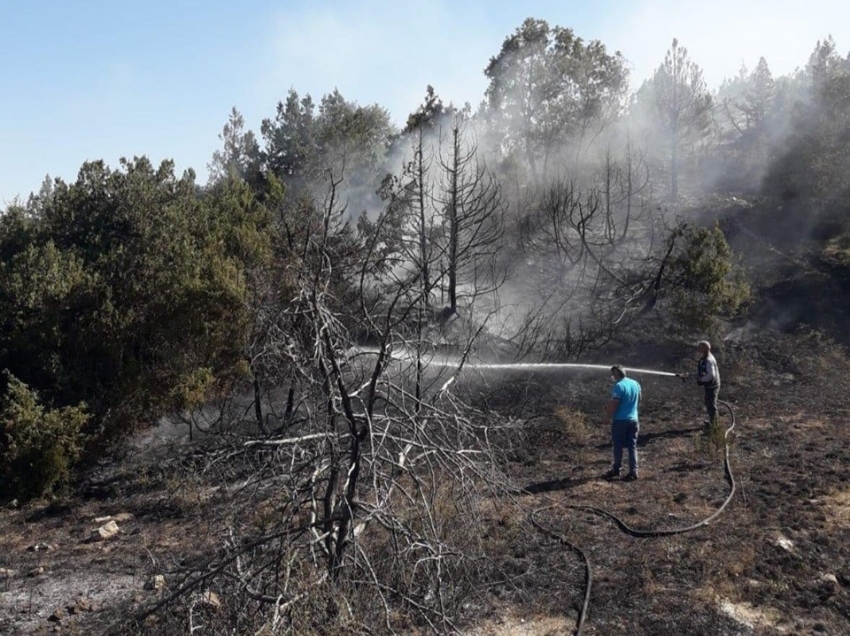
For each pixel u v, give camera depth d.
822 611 6.48
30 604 7.30
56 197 15.92
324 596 5.53
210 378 12.43
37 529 10.02
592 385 15.53
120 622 6.05
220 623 5.73
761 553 7.65
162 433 13.48
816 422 13.16
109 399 12.41
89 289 12.87
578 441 12.59
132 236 14.98
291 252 6.55
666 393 15.56
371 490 6.83
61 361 12.59
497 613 6.64
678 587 7.04
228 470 7.61
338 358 6.29
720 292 16.66
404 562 6.18
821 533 8.06
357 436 6.09
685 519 8.73
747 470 10.52
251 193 16.52
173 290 12.84
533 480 10.59
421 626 6.20
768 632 6.17
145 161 16.22
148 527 9.58
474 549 7.35
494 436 11.71
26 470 11.19
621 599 6.82
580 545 8.10
